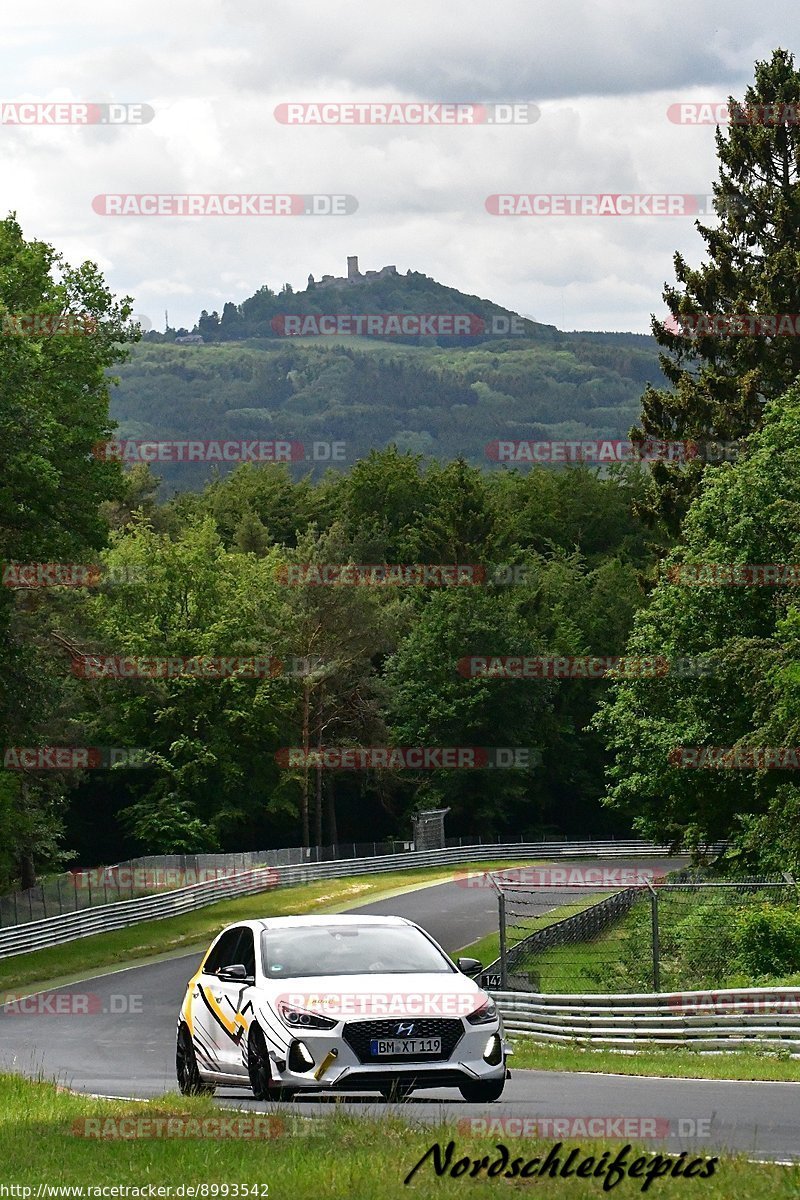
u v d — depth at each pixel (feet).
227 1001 58.49
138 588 243.40
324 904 269.23
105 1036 125.90
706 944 136.98
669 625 175.11
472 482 473.26
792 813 139.33
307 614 377.91
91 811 383.65
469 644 413.59
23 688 209.26
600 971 146.51
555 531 529.86
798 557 155.94
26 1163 44.96
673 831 192.03
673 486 232.94
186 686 344.08
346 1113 49.90
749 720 165.58
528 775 432.66
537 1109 56.44
